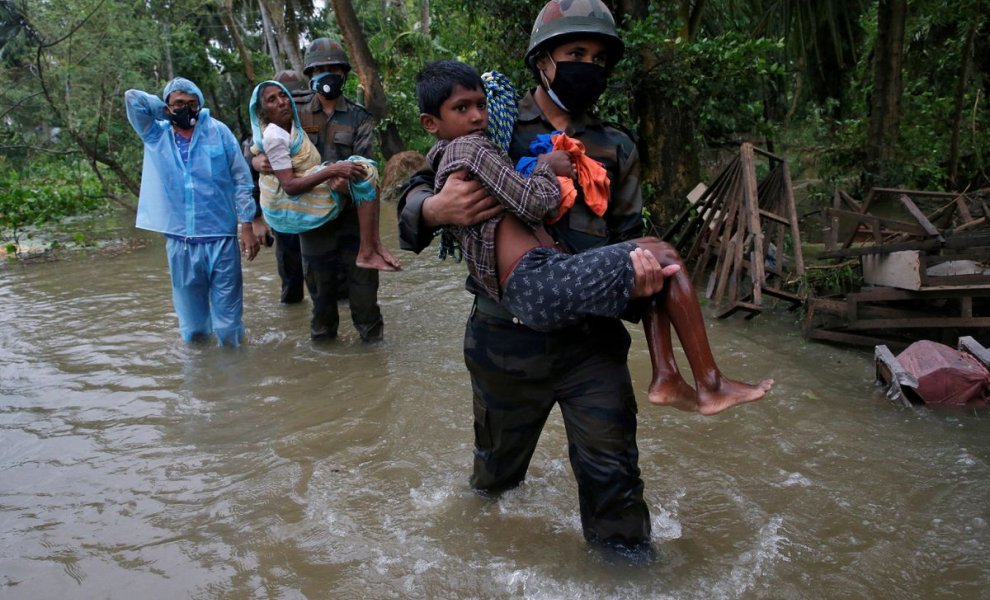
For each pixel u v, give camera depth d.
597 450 2.54
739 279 5.89
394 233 10.59
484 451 2.98
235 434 4.04
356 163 4.88
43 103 14.66
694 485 3.33
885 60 10.77
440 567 2.76
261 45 30.84
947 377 4.13
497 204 2.29
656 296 2.42
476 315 2.70
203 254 5.35
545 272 2.23
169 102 5.16
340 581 2.71
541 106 2.57
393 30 18.42
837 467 3.47
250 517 3.18
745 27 13.67
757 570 2.68
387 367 5.00
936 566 2.71
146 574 2.80
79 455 3.83
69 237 11.44
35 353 5.52
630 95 7.56
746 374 4.73
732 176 6.59
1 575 2.82
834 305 5.28
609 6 7.74
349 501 3.27
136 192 13.19
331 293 5.42
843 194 6.08
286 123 5.04
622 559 2.64
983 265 4.84
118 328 6.14
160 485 3.49
